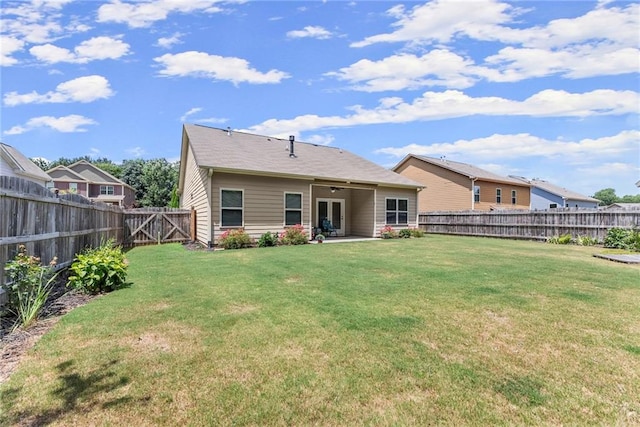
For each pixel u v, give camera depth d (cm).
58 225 573
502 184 2439
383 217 1597
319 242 1308
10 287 379
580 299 454
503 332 338
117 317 380
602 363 276
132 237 1276
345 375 256
